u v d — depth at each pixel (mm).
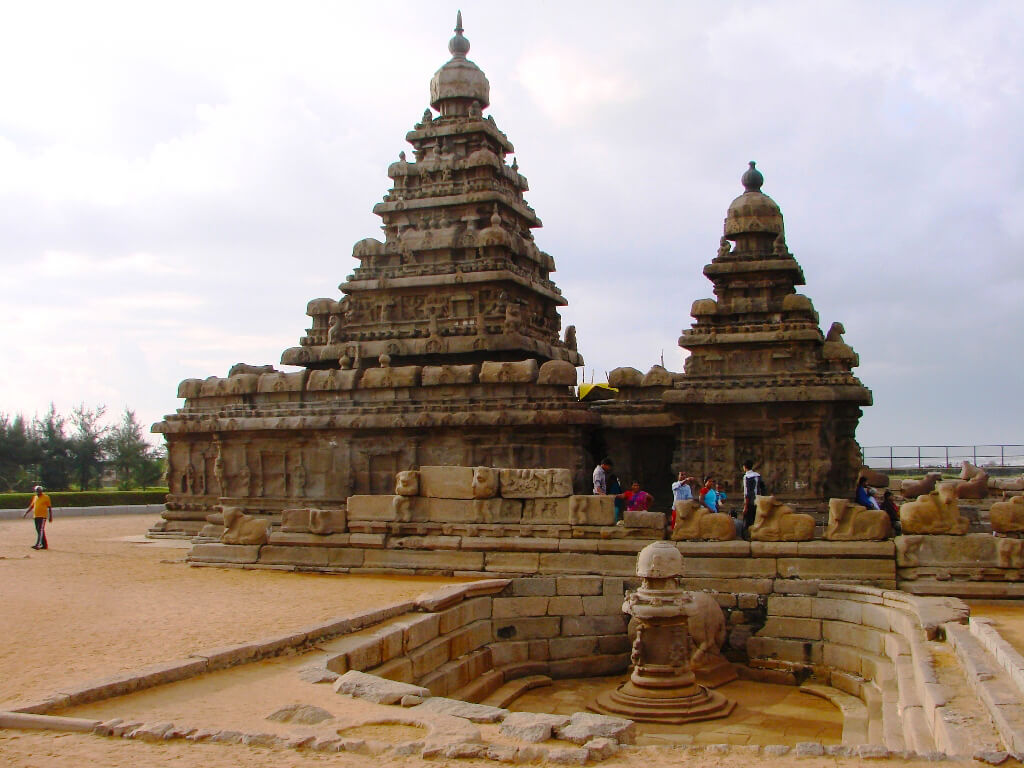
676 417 35625
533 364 36531
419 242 45406
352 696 14336
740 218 38344
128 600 22516
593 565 25625
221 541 29625
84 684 13883
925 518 23969
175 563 30078
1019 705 12648
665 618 20125
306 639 17656
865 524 24406
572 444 35094
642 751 11789
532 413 35000
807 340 35344
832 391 34000
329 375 39156
